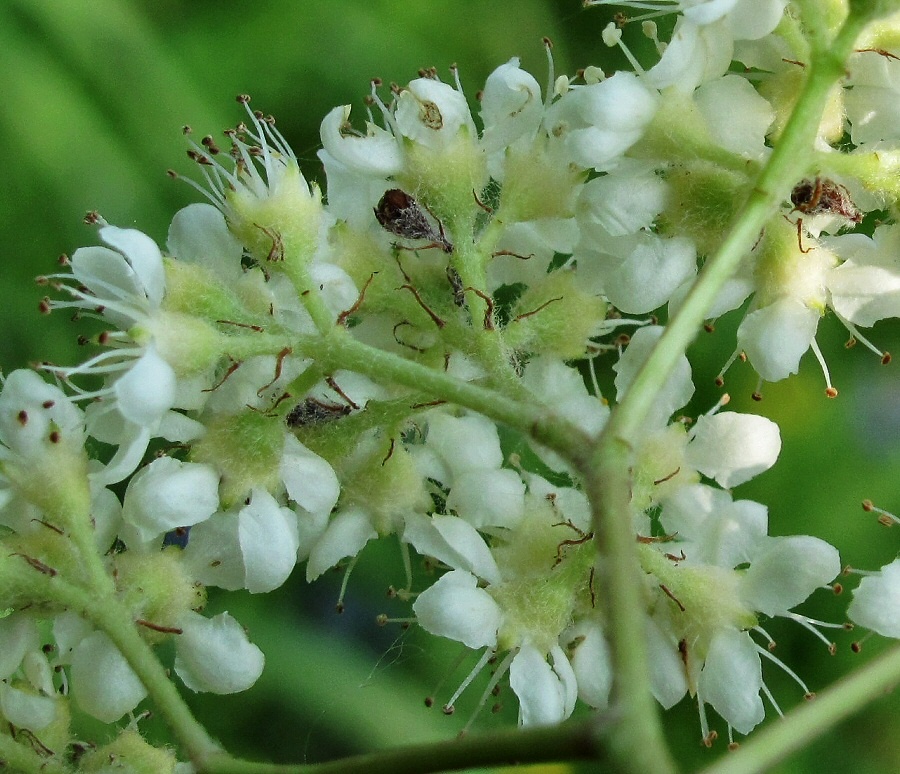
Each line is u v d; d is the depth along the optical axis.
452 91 0.16
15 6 0.20
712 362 0.20
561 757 0.13
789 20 0.16
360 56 0.20
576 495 0.16
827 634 0.19
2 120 0.20
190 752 0.15
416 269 0.16
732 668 0.16
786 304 0.16
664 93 0.16
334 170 0.16
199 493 0.15
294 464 0.16
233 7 0.20
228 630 0.16
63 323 0.19
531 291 0.16
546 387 0.16
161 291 0.15
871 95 0.16
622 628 0.14
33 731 0.16
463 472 0.16
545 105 0.16
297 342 0.15
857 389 0.20
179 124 0.20
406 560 0.17
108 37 0.20
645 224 0.16
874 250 0.16
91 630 0.16
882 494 0.20
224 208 0.16
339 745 0.19
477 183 0.16
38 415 0.15
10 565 0.15
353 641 0.19
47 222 0.19
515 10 0.20
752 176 0.16
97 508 0.16
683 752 0.19
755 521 0.16
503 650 0.16
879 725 0.19
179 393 0.16
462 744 0.14
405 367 0.15
